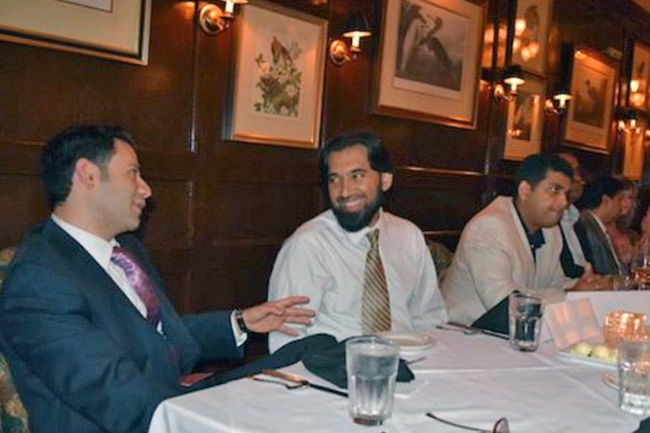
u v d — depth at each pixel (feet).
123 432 4.22
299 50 10.50
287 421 3.39
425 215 13.57
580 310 5.58
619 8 19.31
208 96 9.35
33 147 7.48
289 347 4.85
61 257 4.72
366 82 11.90
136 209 5.22
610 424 3.58
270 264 10.53
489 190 15.21
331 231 6.62
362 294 6.43
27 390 4.54
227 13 9.12
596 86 18.86
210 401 3.64
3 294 4.51
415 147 13.15
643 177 22.63
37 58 7.49
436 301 7.04
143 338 4.88
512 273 7.61
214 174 9.53
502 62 15.16
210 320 5.78
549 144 17.26
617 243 12.28
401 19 12.29
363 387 3.39
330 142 6.57
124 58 8.17
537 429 3.45
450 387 4.07
